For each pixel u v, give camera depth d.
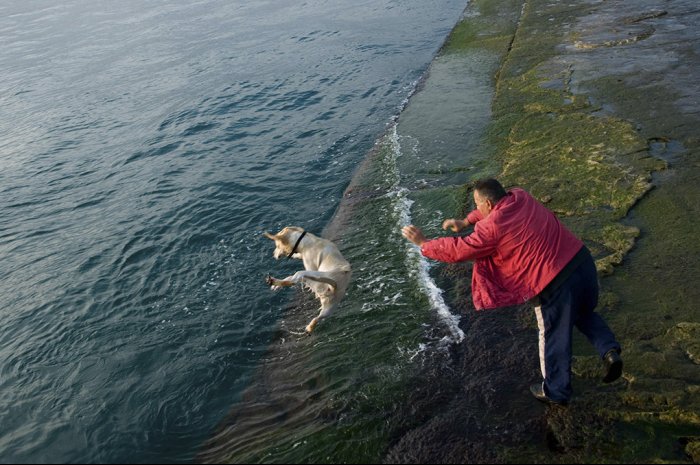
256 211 8.99
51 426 5.10
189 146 12.38
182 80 18.34
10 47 27.33
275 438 4.48
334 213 8.73
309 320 6.15
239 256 7.72
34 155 12.86
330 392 4.88
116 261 7.91
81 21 33.47
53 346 6.29
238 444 4.57
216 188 9.93
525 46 14.85
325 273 5.04
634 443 3.85
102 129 14.33
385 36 21.64
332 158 10.98
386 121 12.70
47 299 7.20
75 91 18.36
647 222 6.37
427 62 17.47
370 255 7.09
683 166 7.29
